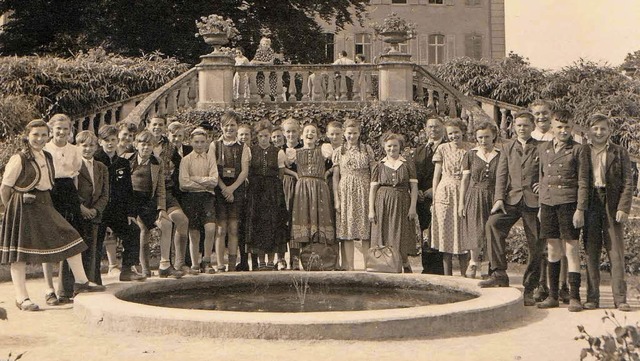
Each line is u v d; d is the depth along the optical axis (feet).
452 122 29.84
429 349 18.69
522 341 19.65
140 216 28.35
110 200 27.37
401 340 19.76
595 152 24.75
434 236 29.84
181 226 28.71
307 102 55.31
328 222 30.99
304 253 30.81
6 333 20.66
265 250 30.81
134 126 28.99
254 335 19.69
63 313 23.73
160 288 27.12
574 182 24.34
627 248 35.35
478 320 21.26
